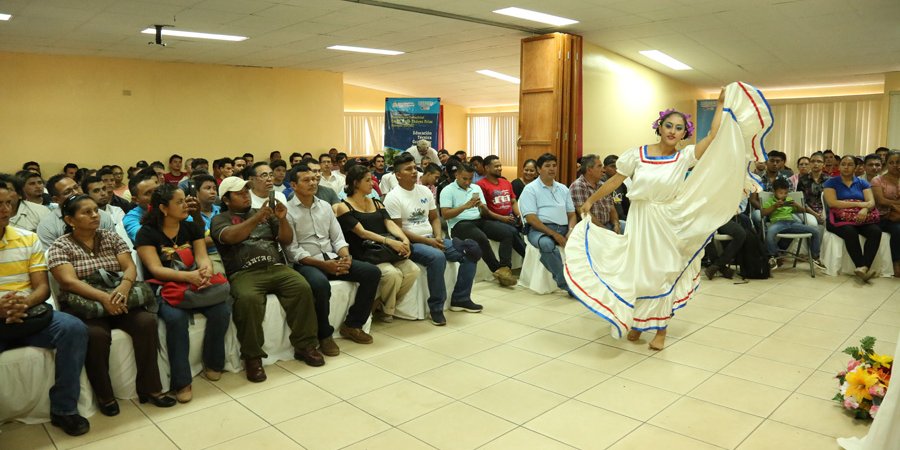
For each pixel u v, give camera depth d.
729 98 3.64
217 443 2.71
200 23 7.12
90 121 9.03
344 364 3.67
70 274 3.00
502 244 5.55
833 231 5.94
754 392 3.20
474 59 10.23
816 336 4.11
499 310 4.82
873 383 2.75
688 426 2.82
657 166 3.76
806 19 7.06
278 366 3.65
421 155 9.56
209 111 10.23
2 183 2.89
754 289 5.45
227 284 3.37
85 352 2.91
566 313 4.73
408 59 10.29
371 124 14.09
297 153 10.36
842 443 2.58
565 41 7.80
